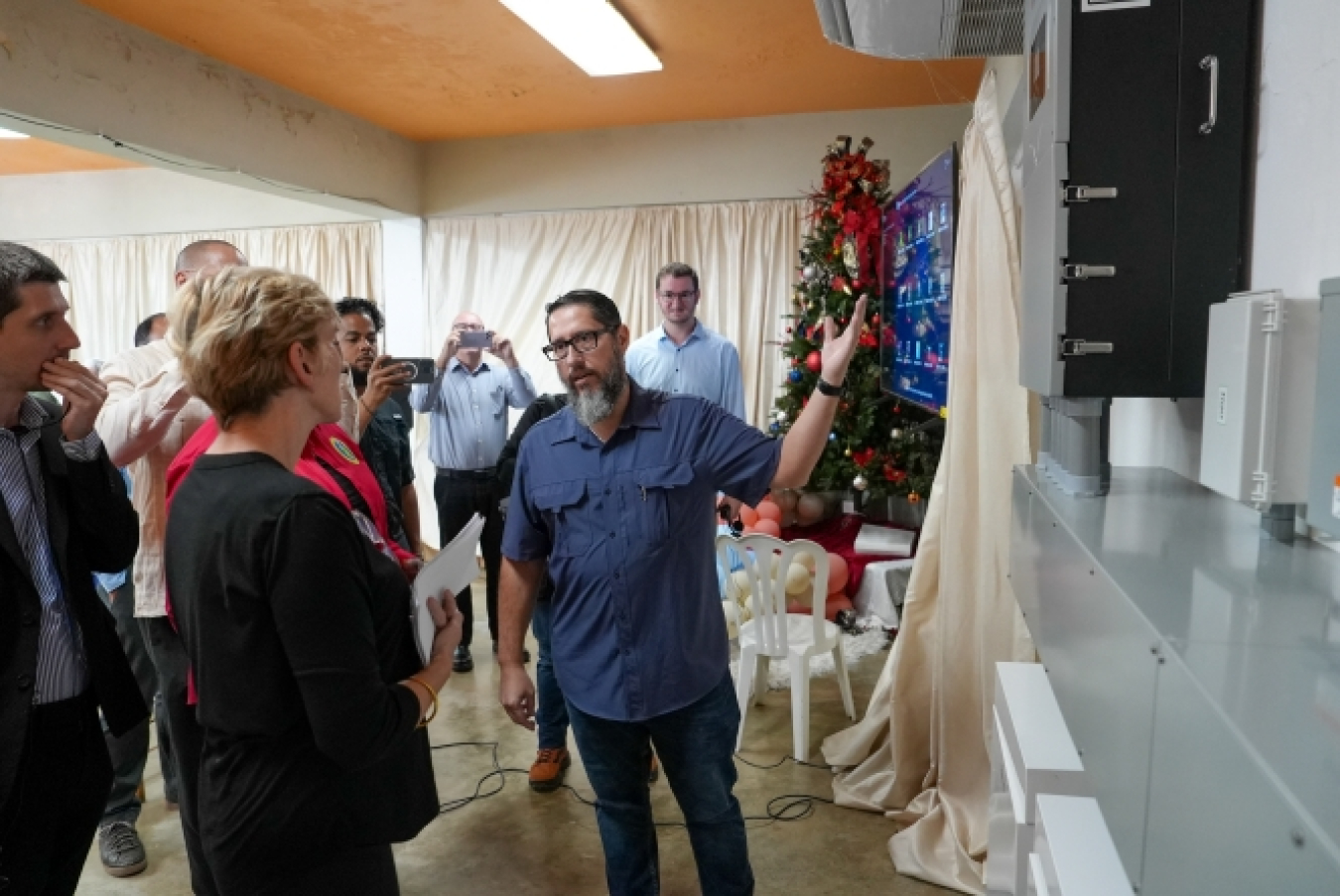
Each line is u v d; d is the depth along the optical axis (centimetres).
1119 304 120
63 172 608
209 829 116
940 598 239
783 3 333
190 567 113
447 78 423
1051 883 104
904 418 436
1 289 138
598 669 171
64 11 317
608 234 533
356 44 373
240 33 359
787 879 230
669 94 456
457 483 392
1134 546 97
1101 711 88
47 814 146
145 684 255
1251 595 79
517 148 543
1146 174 118
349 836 119
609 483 170
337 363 123
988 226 218
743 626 310
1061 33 117
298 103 446
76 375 145
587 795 275
